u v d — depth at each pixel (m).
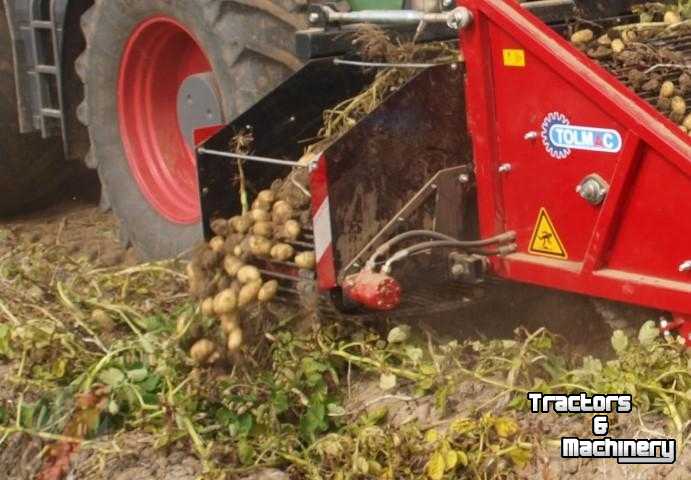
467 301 4.33
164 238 5.54
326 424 4.05
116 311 4.71
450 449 3.70
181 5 5.07
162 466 3.91
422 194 4.21
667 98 4.14
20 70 6.09
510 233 4.15
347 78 4.61
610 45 4.51
